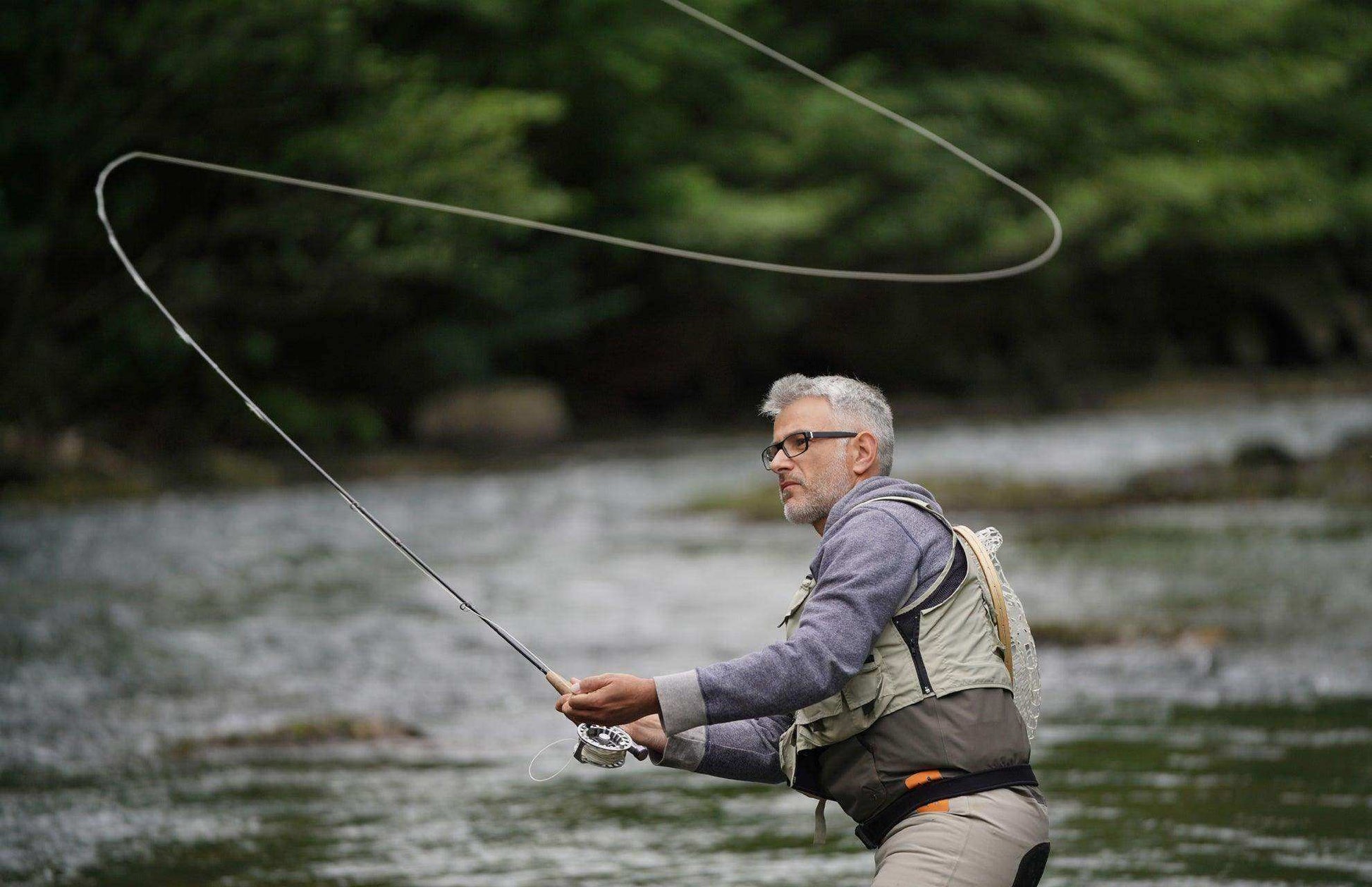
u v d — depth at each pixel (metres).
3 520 47.19
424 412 78.25
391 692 22.83
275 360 79.44
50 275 65.88
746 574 35.25
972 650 8.55
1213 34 116.19
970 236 103.69
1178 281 120.75
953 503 46.06
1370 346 118.44
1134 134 110.75
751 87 95.44
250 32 61.16
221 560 38.56
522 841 14.95
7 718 20.91
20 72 61.03
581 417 97.00
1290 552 35.22
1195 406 91.25
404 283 79.69
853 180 97.19
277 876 13.84
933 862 8.24
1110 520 43.12
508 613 29.95
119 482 55.56
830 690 8.30
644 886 13.40
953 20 104.69
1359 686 21.53
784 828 15.44
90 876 13.88
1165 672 22.69
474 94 75.94
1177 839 14.30
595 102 89.62
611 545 41.44
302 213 67.56
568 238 90.69
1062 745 18.28
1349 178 123.94
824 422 9.24
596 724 8.47
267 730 19.62
